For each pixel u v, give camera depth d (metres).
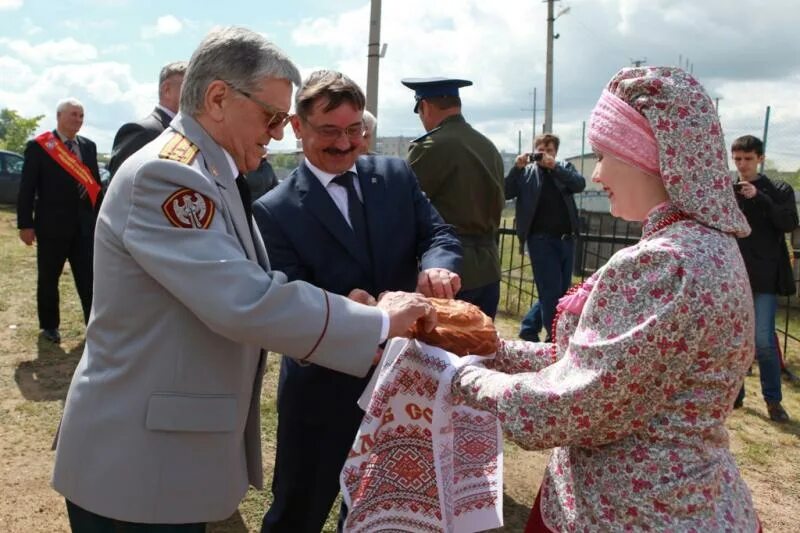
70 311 6.90
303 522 2.64
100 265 1.77
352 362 1.78
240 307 1.65
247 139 1.83
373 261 2.55
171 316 1.73
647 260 1.48
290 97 1.86
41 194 5.70
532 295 8.38
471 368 1.86
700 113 1.50
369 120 4.29
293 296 1.73
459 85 4.00
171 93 4.34
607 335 1.50
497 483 2.13
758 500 3.87
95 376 1.78
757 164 5.07
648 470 1.54
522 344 2.05
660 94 1.51
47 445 4.00
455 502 2.12
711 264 1.47
